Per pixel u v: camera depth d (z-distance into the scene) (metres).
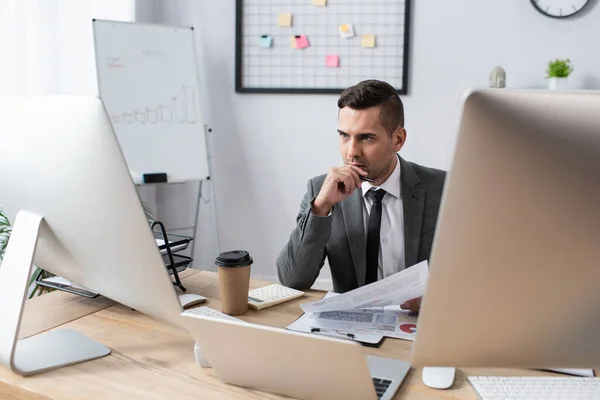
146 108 3.10
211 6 3.44
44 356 1.02
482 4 3.13
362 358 0.74
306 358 0.79
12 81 2.48
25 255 0.99
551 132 0.54
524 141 0.55
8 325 0.97
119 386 0.93
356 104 1.55
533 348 0.67
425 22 3.21
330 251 1.68
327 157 3.42
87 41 2.94
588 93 0.54
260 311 1.28
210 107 3.52
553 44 3.08
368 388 0.77
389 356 1.03
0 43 2.42
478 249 0.60
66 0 2.77
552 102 0.54
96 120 0.81
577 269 0.60
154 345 1.09
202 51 3.48
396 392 0.89
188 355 1.04
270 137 3.47
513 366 0.70
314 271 1.53
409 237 1.65
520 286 0.62
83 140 0.84
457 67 3.21
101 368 0.99
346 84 3.33
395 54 3.26
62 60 2.77
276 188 3.51
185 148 3.23
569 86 3.08
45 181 0.94
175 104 3.20
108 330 1.17
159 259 0.85
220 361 0.90
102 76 2.95
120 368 0.99
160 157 3.14
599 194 0.56
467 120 0.55
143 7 3.37
